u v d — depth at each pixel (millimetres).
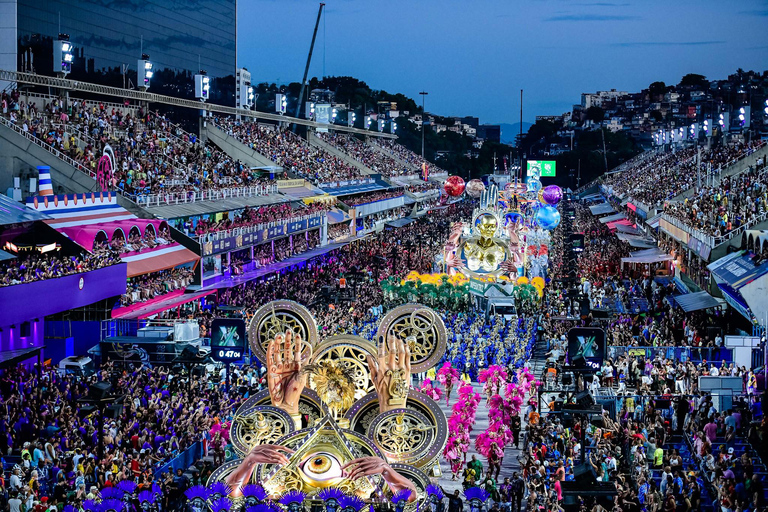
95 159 67000
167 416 37406
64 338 53344
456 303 71312
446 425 25047
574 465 34875
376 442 24297
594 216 162625
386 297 72625
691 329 57906
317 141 155000
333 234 111812
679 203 92688
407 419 24641
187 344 48094
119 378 42250
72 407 39281
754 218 63344
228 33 142125
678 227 80812
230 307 57438
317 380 25406
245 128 121625
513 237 76938
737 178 93438
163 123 95000
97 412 35406
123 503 23750
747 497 30000
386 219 145625
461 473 37281
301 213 99375
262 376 45000
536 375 54656
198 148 93250
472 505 25016
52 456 32312
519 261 76625
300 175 114625
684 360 47938
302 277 84625
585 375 45219
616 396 42406
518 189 110000
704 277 69250
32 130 65312
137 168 73375
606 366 46688
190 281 68312
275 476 23047
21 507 27297
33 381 41656
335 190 121500
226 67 141875
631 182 159375
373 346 26422
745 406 40906
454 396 50438
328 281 83312
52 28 87938
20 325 50625
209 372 46125
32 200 57312
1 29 79688
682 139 180750
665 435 38156
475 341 57094
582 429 33594
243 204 84562
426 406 25391
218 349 47344
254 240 80750
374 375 25109
